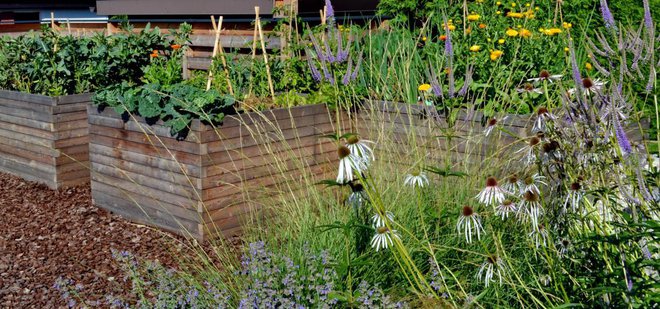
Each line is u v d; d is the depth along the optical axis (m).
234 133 5.64
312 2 8.71
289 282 3.95
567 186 3.36
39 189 7.03
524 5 8.25
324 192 5.55
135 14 10.39
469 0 9.07
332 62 6.17
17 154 7.38
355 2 9.46
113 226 6.00
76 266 5.17
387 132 6.12
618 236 3.03
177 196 5.71
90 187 7.08
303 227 4.66
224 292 4.16
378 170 5.14
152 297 4.59
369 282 4.06
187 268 4.72
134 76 7.86
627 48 3.21
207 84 6.69
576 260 3.39
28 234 5.84
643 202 3.09
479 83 6.45
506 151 5.41
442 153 5.82
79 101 7.07
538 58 6.57
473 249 4.14
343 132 6.42
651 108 5.84
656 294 2.97
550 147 3.38
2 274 5.06
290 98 6.51
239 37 8.84
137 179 6.01
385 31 8.34
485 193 3.45
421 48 8.03
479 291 3.94
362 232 4.24
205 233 5.55
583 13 8.09
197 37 9.35
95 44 7.85
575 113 3.24
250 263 4.24
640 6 7.83
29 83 7.59
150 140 5.82
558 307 3.15
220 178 5.59
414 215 4.45
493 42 6.79
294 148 6.09
